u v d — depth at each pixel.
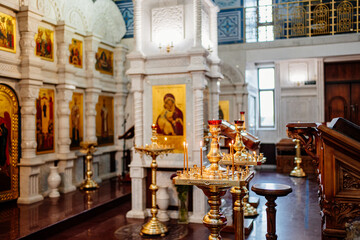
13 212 7.18
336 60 12.88
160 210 6.98
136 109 7.22
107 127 12.02
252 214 6.53
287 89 13.59
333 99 13.27
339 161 2.12
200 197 6.77
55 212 7.12
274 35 12.71
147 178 7.30
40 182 8.88
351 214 2.11
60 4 9.76
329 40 11.84
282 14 12.62
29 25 8.29
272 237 4.01
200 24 6.92
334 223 2.14
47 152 9.23
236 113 12.74
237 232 3.53
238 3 12.88
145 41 7.30
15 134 8.27
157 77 7.17
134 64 7.18
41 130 9.03
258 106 14.19
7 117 8.08
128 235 6.02
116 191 9.52
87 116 10.94
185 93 6.97
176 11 7.08
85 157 10.77
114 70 12.47
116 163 12.48
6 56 7.88
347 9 11.86
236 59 12.75
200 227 6.40
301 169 11.32
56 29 9.59
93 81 10.86
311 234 5.39
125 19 12.68
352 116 13.05
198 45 6.83
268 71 14.17
